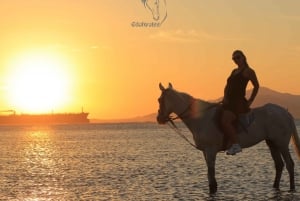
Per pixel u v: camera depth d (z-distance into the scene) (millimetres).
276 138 18047
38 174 26906
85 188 20438
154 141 79375
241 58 17141
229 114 17109
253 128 17656
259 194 17797
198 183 21266
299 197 17094
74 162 35688
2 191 19969
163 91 17562
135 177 24188
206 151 17641
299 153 18375
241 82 17109
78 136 121562
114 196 18094
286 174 23750
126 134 131875
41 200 17609
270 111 18062
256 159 34594
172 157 39250
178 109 17484
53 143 78562
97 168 30016
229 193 18172
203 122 17453
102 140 89062
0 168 31250
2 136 132375
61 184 22016
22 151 54344
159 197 17625
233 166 29172
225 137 17344
